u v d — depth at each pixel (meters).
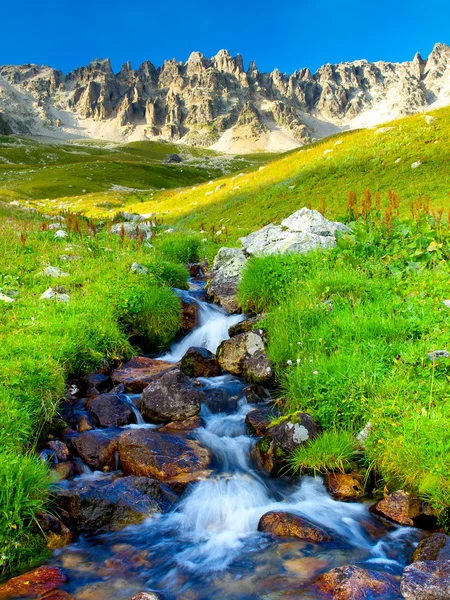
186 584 4.73
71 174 129.50
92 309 11.22
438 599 4.10
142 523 5.80
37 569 4.89
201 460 6.96
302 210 16.98
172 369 8.93
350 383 7.13
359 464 6.45
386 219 13.77
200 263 19.81
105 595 4.57
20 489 5.24
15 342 8.84
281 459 6.70
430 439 5.79
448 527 5.27
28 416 6.74
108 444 7.02
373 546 5.23
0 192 97.44
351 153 40.12
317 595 4.37
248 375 9.24
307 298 10.59
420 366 7.34
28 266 14.94
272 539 5.41
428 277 11.12
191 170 163.88
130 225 28.31
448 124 37.97
